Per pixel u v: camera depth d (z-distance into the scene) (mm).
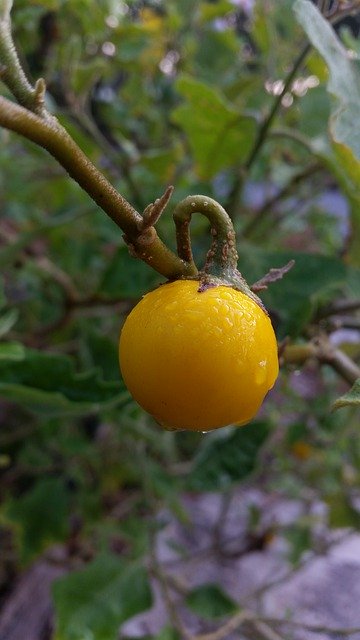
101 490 326
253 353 85
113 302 235
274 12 243
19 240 238
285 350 148
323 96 214
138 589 206
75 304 243
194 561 305
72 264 305
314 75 227
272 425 225
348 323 197
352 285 192
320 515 355
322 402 297
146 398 86
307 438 329
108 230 245
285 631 287
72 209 280
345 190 164
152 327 84
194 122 191
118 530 276
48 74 239
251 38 313
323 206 382
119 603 201
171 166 229
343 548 345
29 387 145
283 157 330
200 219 214
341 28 211
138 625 276
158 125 319
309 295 174
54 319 300
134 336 86
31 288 300
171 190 82
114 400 146
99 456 320
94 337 194
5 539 312
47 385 147
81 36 240
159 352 83
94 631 192
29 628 264
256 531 331
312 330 182
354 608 304
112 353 192
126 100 307
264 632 215
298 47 248
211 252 90
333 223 357
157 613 284
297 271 177
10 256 237
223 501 355
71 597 198
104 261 324
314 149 178
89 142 227
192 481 223
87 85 224
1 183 291
